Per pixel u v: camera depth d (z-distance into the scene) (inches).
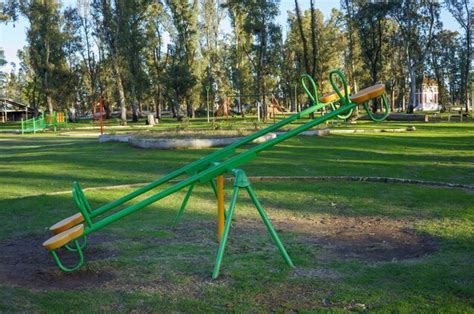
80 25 2370.8
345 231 251.1
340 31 2406.5
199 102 2699.3
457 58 2773.1
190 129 943.0
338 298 157.5
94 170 496.1
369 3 1807.3
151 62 2544.3
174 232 250.5
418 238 234.1
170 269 190.4
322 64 2401.6
